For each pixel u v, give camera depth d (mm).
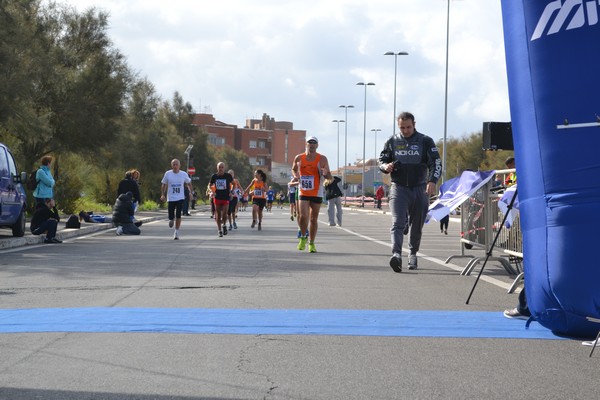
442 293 10094
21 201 19750
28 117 30047
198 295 9703
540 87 6770
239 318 8008
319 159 17047
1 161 18609
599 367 5988
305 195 17047
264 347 6629
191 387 5320
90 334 7109
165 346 6625
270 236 23609
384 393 5211
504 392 5254
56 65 37688
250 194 28016
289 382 5480
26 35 31562
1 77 28375
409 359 6223
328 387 5355
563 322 6883
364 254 16578
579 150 6539
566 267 6598
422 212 12969
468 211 14164
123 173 55188
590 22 6508
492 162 98375
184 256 15633
